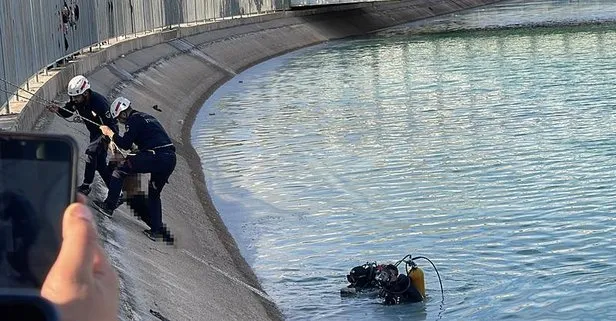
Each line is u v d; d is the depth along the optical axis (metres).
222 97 38.56
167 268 13.33
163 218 15.87
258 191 21.80
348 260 16.34
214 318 12.45
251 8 60.12
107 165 14.50
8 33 16.69
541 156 23.70
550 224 17.77
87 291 1.14
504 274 15.15
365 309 13.80
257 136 28.94
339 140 27.56
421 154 24.92
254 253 17.06
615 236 16.75
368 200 20.42
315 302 14.36
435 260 16.05
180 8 47.16
